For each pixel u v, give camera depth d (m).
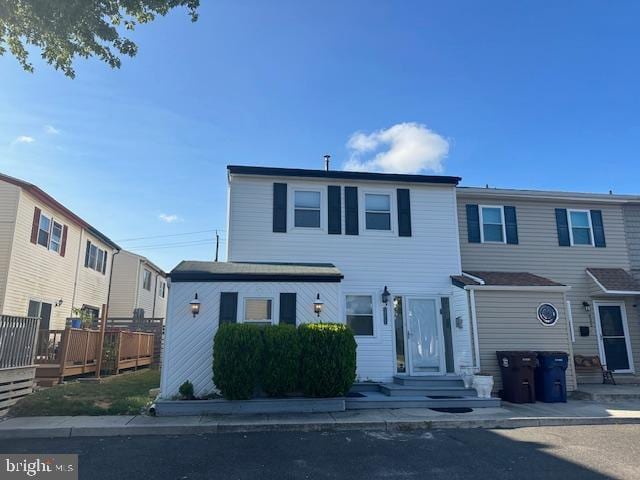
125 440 7.02
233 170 12.29
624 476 5.29
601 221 14.87
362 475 5.35
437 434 7.55
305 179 12.72
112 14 8.02
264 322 10.09
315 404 9.00
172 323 9.70
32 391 9.84
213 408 8.71
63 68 8.52
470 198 14.30
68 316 18.44
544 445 6.79
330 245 12.41
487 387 10.36
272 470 5.52
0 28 7.95
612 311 14.07
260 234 12.20
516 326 11.54
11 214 14.46
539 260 14.19
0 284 13.91
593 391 11.27
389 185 13.05
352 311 12.09
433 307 12.41
